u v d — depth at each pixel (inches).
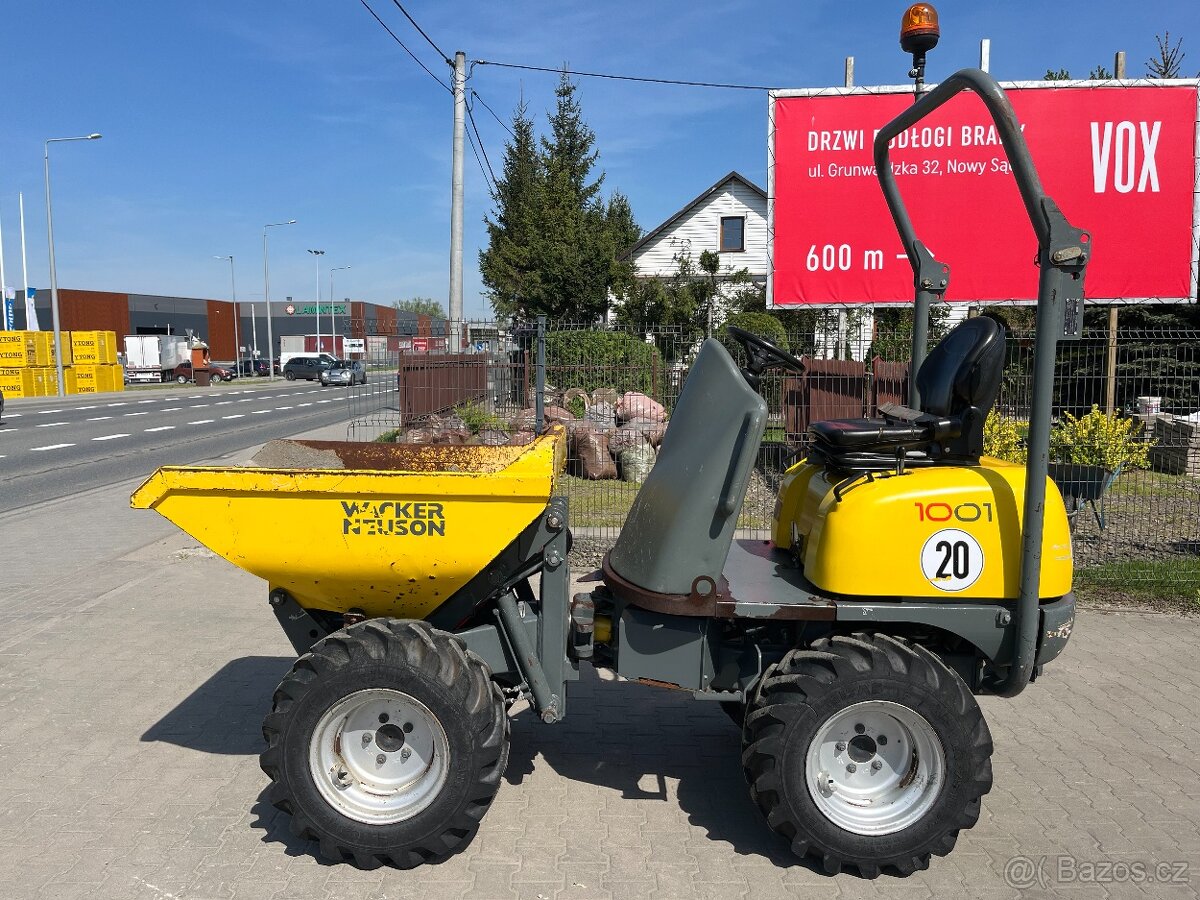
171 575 292.5
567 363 412.2
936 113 434.0
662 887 124.4
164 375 2085.4
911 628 139.8
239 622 242.5
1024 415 340.5
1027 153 123.3
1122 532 333.4
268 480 125.4
